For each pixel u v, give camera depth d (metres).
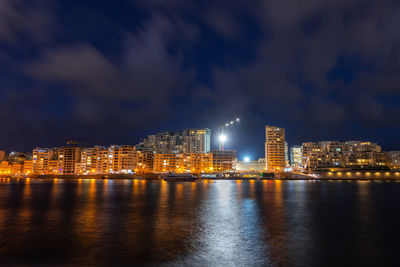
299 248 23.33
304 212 43.28
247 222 34.81
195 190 97.31
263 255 21.47
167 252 22.27
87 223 34.56
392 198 65.56
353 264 19.64
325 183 153.38
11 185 145.12
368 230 30.28
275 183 158.12
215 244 24.55
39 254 21.92
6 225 33.50
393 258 20.86
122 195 76.69
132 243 24.91
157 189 104.75
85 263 19.83
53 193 86.31
